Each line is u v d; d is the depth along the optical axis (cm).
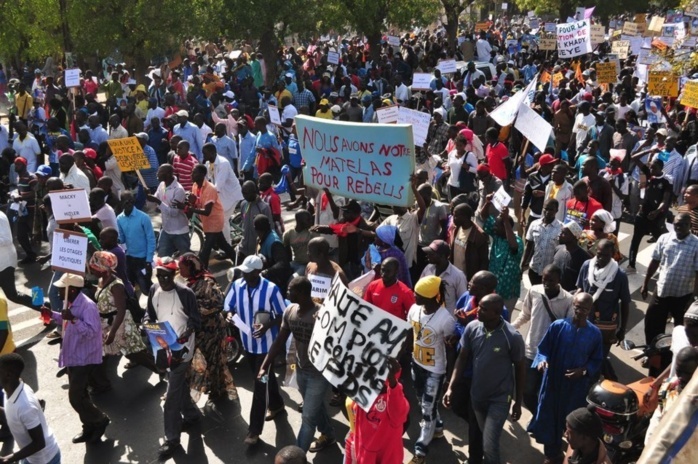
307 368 588
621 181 1121
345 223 847
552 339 584
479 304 556
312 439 606
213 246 1066
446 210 850
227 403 744
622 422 540
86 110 1723
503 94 2188
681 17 3269
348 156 833
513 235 735
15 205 1158
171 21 2289
